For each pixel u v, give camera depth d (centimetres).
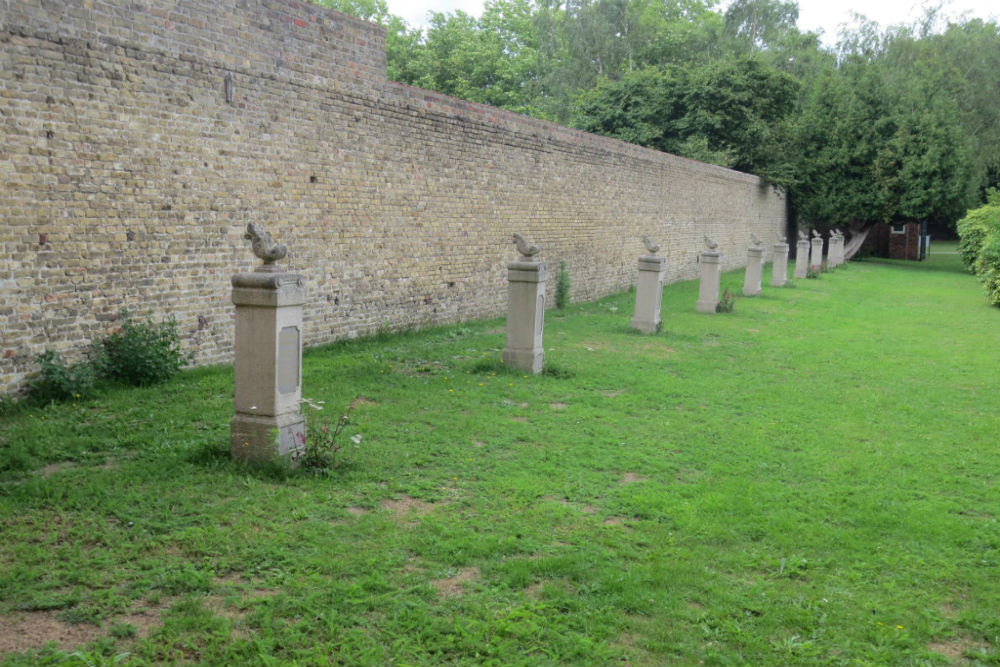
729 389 974
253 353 558
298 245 1041
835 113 3884
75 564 400
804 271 2928
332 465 577
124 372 802
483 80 4678
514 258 1599
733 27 4934
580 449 676
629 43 4522
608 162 2005
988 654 369
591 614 383
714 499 562
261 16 951
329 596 384
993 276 2177
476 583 410
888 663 360
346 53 1093
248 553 424
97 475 527
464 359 1068
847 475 646
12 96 691
